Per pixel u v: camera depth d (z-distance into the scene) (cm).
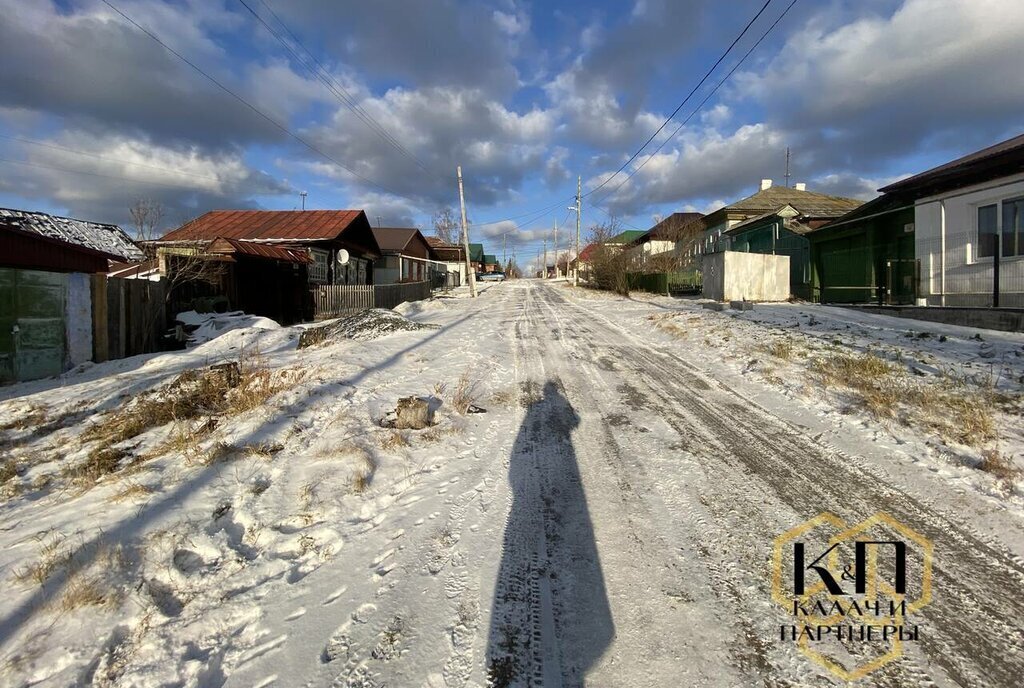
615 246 3369
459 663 246
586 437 545
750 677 236
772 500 397
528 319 1584
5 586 311
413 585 307
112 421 641
